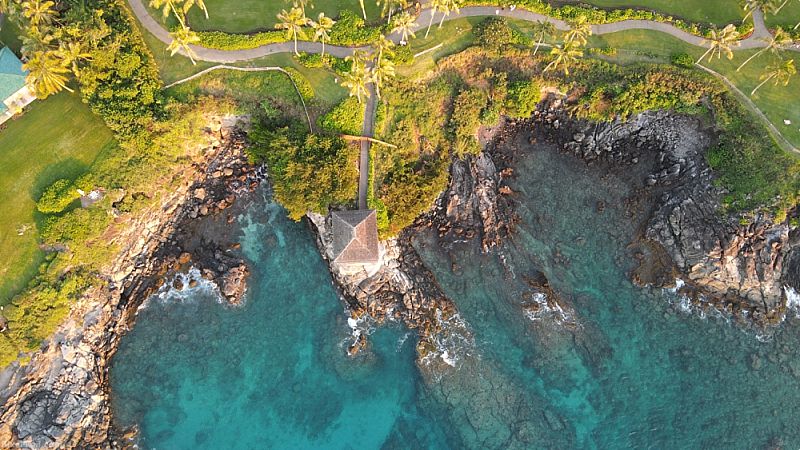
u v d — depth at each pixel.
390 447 68.50
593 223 77.81
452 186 77.50
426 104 77.31
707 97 76.25
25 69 65.88
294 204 71.06
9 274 67.50
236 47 76.38
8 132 72.44
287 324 72.69
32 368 65.19
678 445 68.50
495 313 73.00
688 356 72.56
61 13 73.31
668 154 78.12
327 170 70.81
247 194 76.81
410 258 75.06
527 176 79.81
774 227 72.75
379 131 75.38
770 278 73.38
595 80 78.06
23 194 70.12
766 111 75.31
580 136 80.25
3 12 71.44
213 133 76.75
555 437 68.62
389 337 72.38
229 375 70.38
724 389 71.19
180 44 69.62
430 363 70.81
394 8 78.00
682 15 80.69
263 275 74.56
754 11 80.50
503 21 79.25
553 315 73.19
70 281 67.75
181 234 74.81
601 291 74.94
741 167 73.81
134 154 72.12
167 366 69.94
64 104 73.75
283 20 72.81
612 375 71.44
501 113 80.19
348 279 73.00
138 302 71.56
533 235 77.06
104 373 68.69
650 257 76.06
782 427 69.50
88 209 69.75
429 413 69.56
